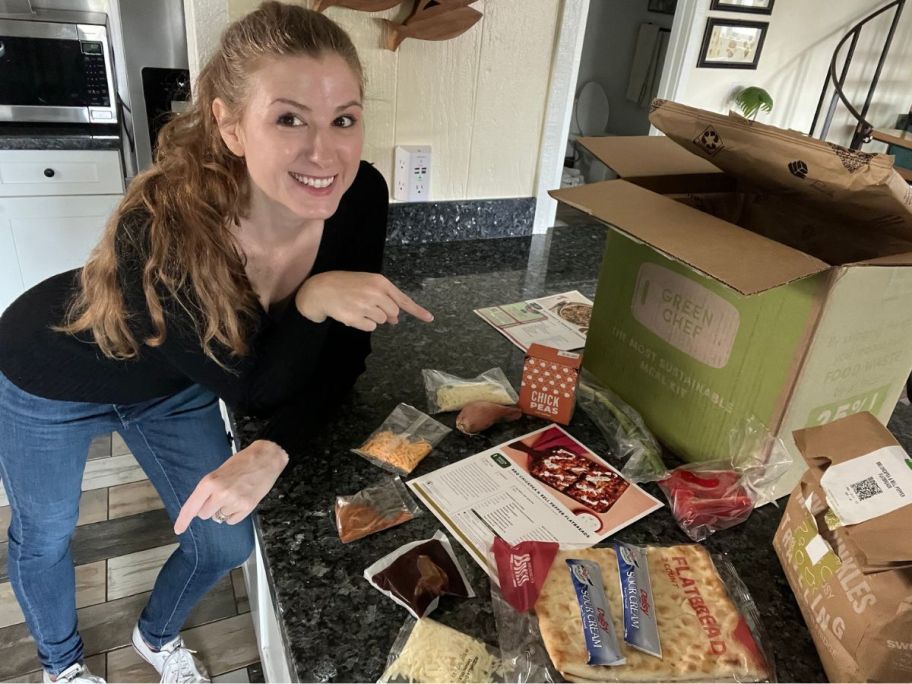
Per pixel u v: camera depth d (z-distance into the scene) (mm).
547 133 1661
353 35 1360
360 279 822
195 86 916
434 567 703
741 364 828
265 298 936
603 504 834
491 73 1527
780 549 754
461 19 1400
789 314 757
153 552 1792
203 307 778
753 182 896
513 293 1455
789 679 635
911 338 853
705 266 675
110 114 2395
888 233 800
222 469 757
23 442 1051
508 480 865
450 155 1589
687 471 871
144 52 2342
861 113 3656
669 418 950
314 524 779
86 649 1527
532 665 624
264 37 701
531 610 671
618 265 999
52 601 1242
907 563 550
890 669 574
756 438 826
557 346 1238
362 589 697
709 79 2943
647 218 806
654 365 961
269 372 867
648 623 653
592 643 621
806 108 3412
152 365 973
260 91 690
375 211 1034
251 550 1180
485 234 1729
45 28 2174
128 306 799
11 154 2211
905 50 3572
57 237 2396
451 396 1020
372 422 977
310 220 891
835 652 616
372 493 822
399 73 1441
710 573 726
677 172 1010
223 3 1205
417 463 879
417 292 1421
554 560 716
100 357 961
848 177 685
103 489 1994
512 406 1009
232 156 803
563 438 958
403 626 660
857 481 625
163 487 1188
